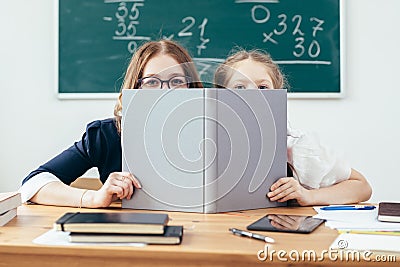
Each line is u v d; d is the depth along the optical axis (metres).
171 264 0.98
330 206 1.41
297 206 1.43
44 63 2.83
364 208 1.37
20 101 2.84
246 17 2.73
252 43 2.73
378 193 2.73
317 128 2.73
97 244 1.00
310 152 1.56
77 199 1.42
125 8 2.78
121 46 2.78
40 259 1.01
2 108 2.85
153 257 0.97
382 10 2.70
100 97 2.79
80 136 2.82
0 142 2.85
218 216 1.27
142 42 2.77
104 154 1.67
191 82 1.49
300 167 1.54
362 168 2.73
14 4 2.83
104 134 1.66
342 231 1.10
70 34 2.80
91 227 1.01
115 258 0.99
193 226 1.16
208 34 2.74
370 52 2.71
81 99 2.81
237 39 2.73
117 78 2.78
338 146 2.73
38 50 2.83
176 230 1.04
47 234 1.09
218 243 1.02
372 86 2.71
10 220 1.25
